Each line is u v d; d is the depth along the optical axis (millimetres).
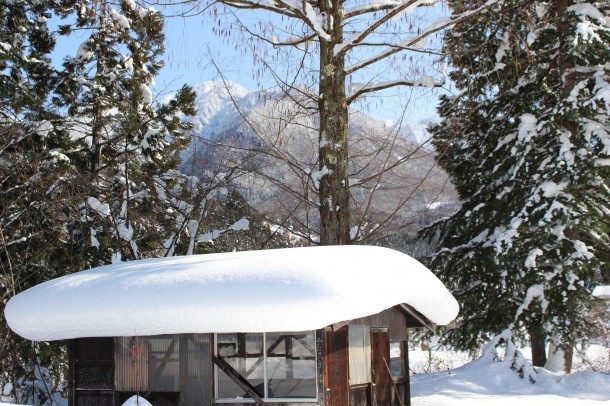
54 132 20016
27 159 17844
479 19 15969
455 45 15703
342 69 14773
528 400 14766
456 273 21688
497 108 21766
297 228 18125
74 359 11680
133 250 19516
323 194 14477
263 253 11508
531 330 18469
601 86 18297
